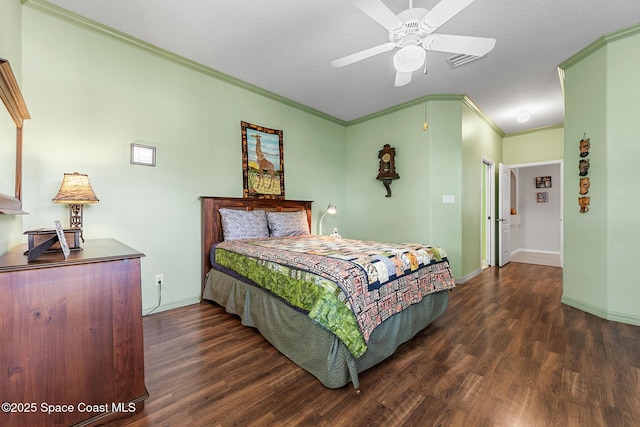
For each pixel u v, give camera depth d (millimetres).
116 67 2404
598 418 1283
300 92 3609
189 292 2893
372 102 3961
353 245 2521
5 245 1454
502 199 5059
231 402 1409
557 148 4910
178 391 1493
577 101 2756
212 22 2250
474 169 4141
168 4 2043
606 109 2469
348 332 1481
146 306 2592
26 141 1983
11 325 1053
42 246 1206
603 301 2518
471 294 3268
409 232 4031
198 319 2492
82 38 2230
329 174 4551
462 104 3748
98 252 1412
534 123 4797
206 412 1338
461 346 2006
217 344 2027
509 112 4277
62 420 1153
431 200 3818
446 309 2602
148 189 2600
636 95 2318
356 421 1279
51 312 1134
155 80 2639
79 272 1198
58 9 2084
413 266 2113
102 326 1251
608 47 2432
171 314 2613
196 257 2951
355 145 4727
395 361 1810
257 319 2160
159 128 2670
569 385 1532
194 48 2623
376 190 4434
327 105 4062
